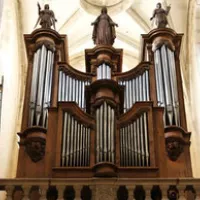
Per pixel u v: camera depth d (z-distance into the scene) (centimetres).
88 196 997
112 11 1900
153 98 1239
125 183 973
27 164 1118
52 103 1234
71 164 1037
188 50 1789
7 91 1562
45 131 1157
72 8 1888
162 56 1321
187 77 1784
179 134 1144
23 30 1795
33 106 1215
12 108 1639
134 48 2034
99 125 1062
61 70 1294
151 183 976
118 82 1273
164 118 1188
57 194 986
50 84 1270
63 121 1093
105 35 1344
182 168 1111
